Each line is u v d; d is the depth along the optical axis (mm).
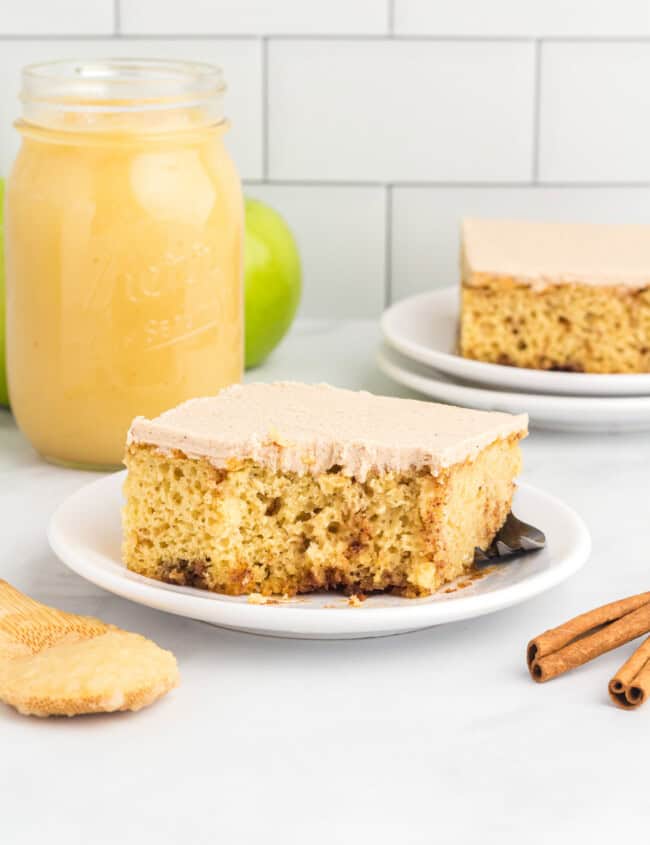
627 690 828
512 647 867
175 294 979
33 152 980
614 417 1045
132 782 793
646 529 959
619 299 1068
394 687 842
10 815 778
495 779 795
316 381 1123
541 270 1067
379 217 1225
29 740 812
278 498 883
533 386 1050
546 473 1020
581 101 1204
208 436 871
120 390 983
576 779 796
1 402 1090
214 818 778
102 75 991
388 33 1191
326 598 884
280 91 1200
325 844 768
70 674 818
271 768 800
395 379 1083
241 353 1023
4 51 1188
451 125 1208
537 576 867
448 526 879
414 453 870
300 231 1228
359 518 880
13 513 968
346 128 1208
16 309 993
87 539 899
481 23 1190
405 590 883
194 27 1189
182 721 822
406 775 797
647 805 785
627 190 1220
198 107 979
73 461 1010
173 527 882
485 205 1223
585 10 1188
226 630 876
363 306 1243
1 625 853
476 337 1082
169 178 972
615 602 873
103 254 969
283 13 1188
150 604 853
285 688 841
